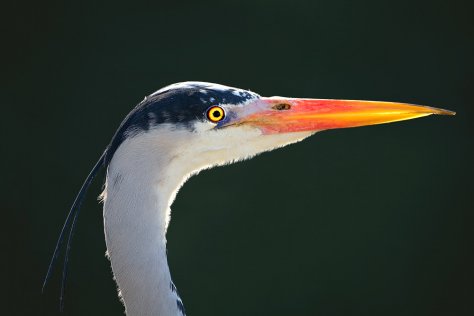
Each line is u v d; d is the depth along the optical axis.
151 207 5.80
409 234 13.87
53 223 13.47
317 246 13.54
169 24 14.98
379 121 6.26
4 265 13.01
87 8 15.05
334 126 6.29
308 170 13.97
